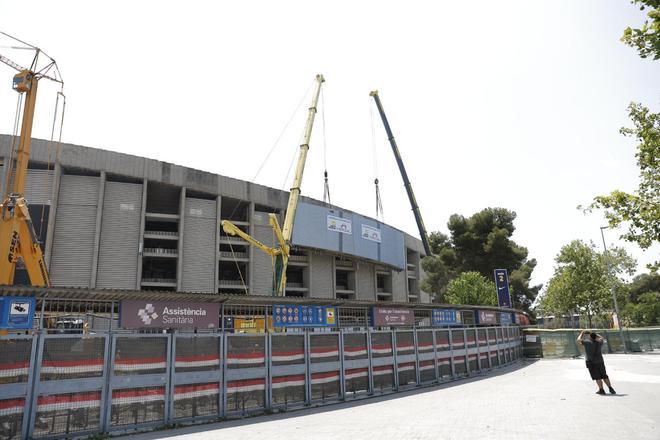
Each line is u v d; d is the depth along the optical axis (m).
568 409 10.21
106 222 51.28
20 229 18.38
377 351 16.55
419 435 8.00
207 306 12.54
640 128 11.48
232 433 9.31
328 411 12.42
